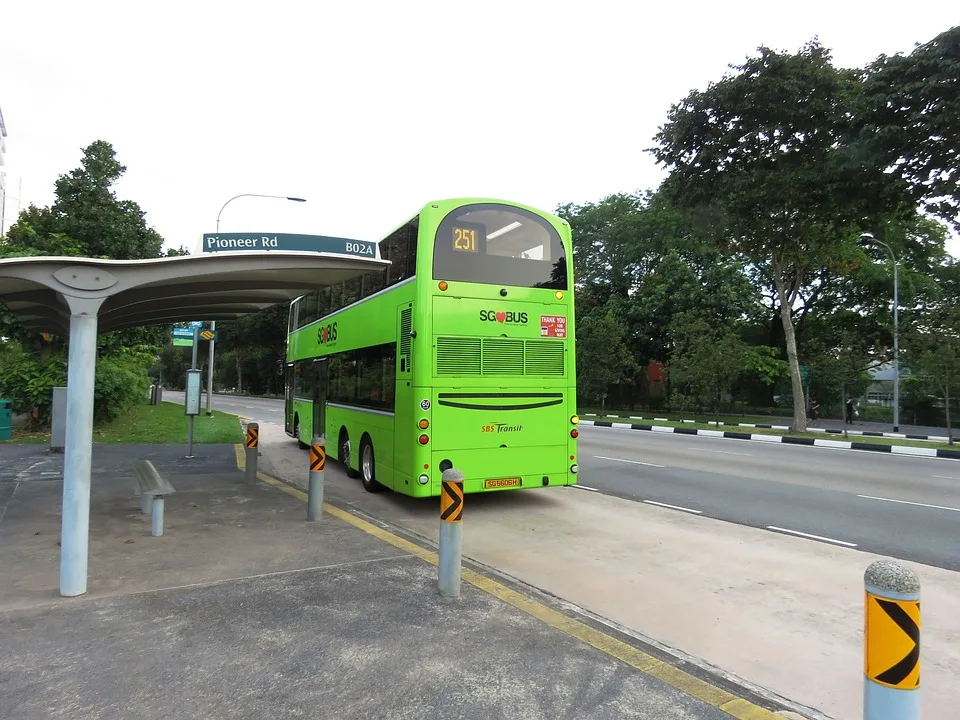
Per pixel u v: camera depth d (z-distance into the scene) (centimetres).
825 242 2145
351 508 838
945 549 688
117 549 620
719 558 646
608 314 3328
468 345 821
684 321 2906
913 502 952
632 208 3772
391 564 580
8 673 363
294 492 937
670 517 842
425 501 944
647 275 3525
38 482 957
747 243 2253
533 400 859
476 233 838
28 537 651
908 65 1513
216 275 639
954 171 1527
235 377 7088
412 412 806
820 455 1591
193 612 459
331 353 1249
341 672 370
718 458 1479
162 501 679
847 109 1789
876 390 3189
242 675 365
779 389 3462
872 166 1630
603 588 552
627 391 3825
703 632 457
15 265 472
